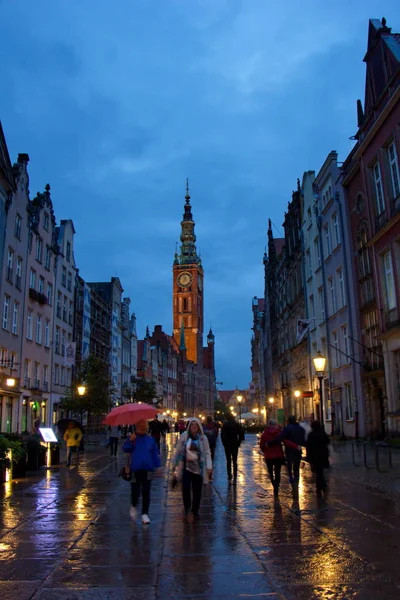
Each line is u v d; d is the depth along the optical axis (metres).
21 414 36.94
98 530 8.83
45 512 10.67
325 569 6.33
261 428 59.47
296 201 46.75
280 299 60.03
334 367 35.75
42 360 42.88
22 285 38.19
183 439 10.20
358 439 30.28
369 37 27.86
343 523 8.95
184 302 172.12
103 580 6.04
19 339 37.38
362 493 12.23
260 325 94.62
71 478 17.08
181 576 6.18
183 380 146.50
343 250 32.69
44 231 43.88
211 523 9.33
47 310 44.47
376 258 26.83
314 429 12.43
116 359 73.06
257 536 8.18
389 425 25.44
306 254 43.44
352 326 31.62
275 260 64.00
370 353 29.73
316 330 40.25
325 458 12.27
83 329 55.81
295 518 9.61
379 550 7.14
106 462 23.53
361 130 28.80
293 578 6.01
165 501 12.08
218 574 6.23
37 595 5.54
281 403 59.66
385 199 25.31
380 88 26.94
